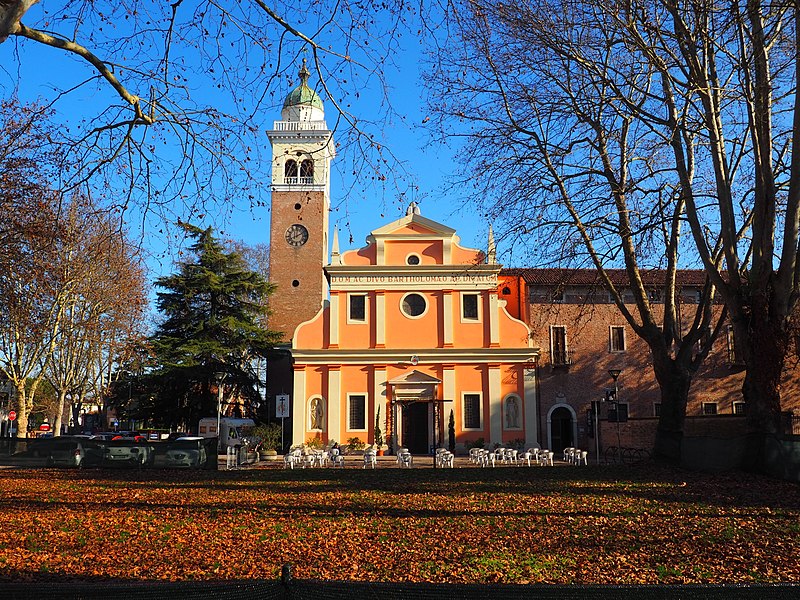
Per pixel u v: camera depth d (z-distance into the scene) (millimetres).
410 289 46281
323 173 55625
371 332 45969
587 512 15477
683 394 25547
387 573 10023
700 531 12875
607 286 25984
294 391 45188
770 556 10805
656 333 25703
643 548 11555
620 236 23641
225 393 52469
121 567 10500
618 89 21266
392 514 15703
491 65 22500
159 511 16500
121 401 51781
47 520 15039
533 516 15070
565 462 37250
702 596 4766
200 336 50781
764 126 20062
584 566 10391
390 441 44625
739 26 18359
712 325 47219
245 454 38750
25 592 4848
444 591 4824
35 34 9961
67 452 30984
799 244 20766
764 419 20844
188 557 11219
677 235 25812
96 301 38812
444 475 25266
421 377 45062
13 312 31266
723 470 21859
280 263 54906
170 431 54531
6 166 23656
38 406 73188
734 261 21234
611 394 36312
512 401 44906
